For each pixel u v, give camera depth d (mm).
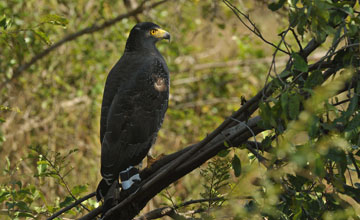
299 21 4770
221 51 17547
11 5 14391
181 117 15430
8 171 7547
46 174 7195
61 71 15117
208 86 17203
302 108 4934
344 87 5199
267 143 5254
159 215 6766
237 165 5301
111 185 7012
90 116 14938
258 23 12898
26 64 14102
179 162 5805
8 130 13609
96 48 15805
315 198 5555
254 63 16812
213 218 6094
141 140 7809
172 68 16203
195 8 15812
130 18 16156
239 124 5988
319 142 4508
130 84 8109
